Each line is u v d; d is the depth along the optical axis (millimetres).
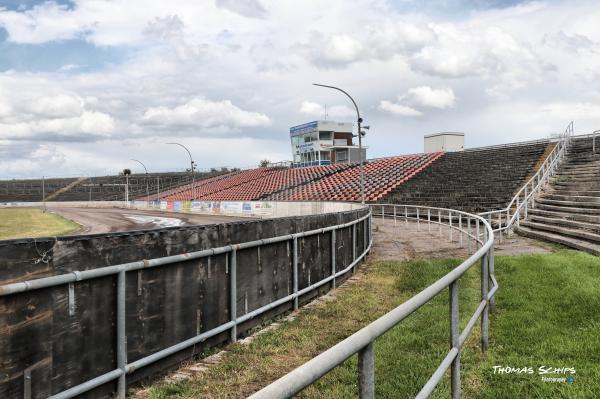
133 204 77938
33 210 73188
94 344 4289
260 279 6840
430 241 16891
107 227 36312
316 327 6699
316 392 4273
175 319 5227
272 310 7160
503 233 17062
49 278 3844
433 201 31531
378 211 35562
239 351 5777
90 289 4258
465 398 4090
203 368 5309
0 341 3541
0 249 3574
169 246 5148
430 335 5672
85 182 116938
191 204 58375
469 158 40188
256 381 4898
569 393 3967
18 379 3656
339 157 68062
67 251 4074
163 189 93188
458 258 12336
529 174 28656
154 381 4938
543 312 6438
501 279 8641
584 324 5812
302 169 65188
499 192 27609
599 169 20172
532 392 4109
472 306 7086
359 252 11922
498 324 6070
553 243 13938
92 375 4258
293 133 79125
